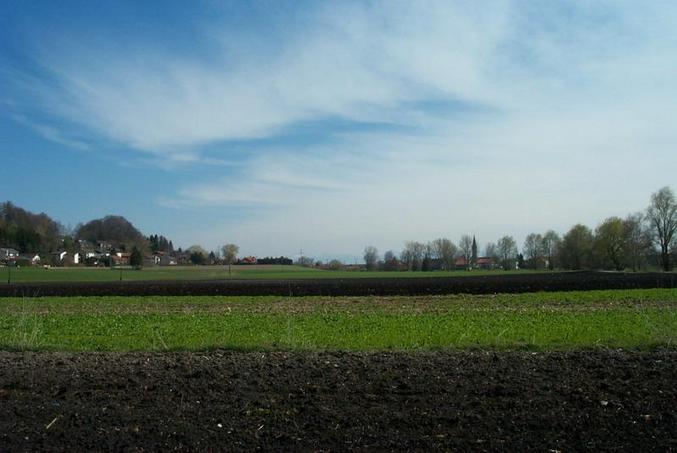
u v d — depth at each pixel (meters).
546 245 120.19
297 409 8.88
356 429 8.02
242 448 7.47
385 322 23.78
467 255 141.00
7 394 9.84
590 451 7.23
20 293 46.53
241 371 11.28
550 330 19.64
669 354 12.45
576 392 9.48
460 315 26.45
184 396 9.60
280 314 28.55
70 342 18.23
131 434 7.93
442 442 7.54
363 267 136.25
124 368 11.79
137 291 46.88
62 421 8.45
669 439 7.50
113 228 159.00
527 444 7.46
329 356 12.99
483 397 9.38
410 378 10.54
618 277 49.41
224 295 43.78
